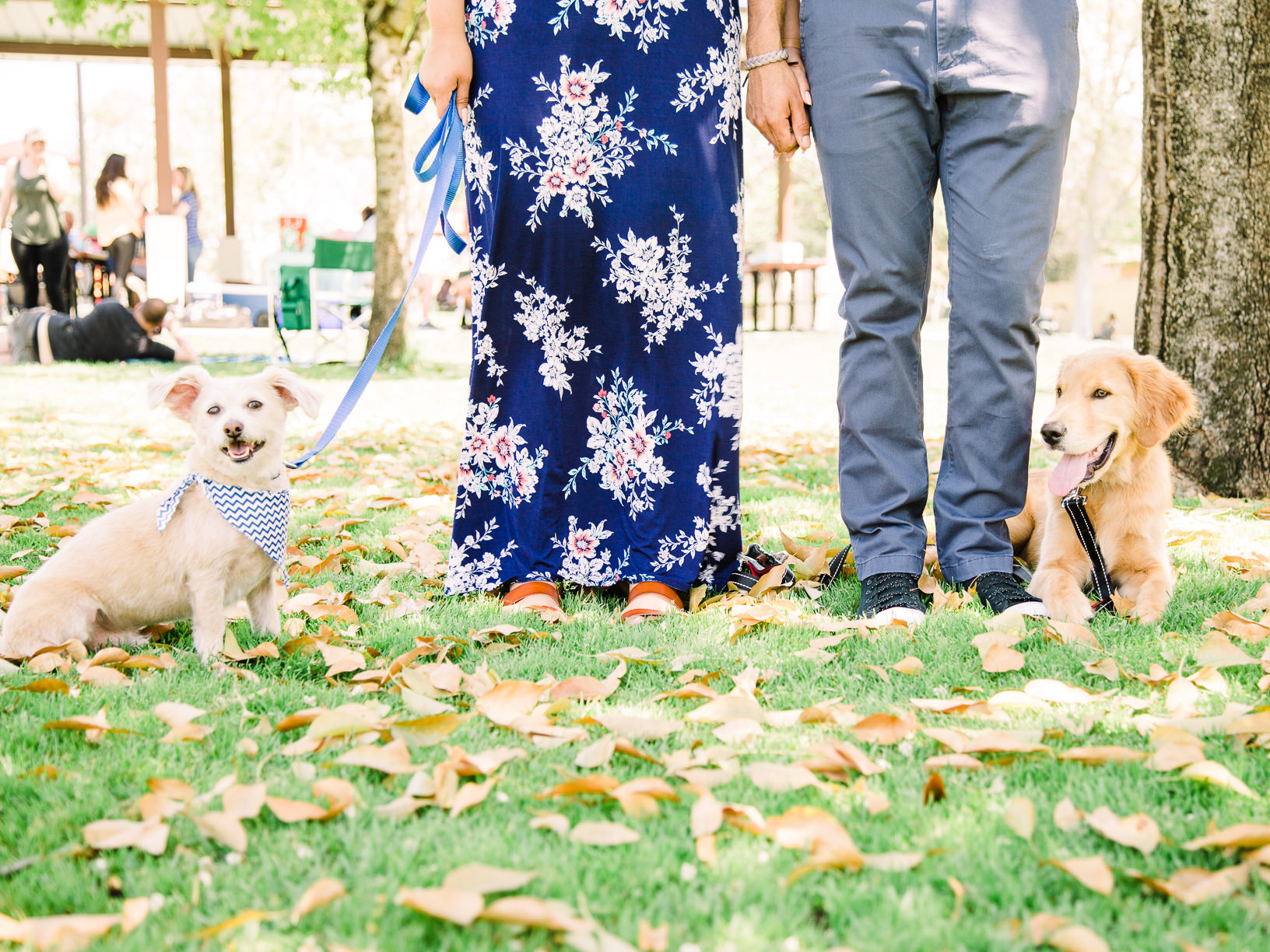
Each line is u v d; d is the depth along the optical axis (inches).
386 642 97.4
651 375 113.7
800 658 91.5
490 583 115.4
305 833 59.8
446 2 110.0
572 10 106.3
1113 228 1561.3
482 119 110.1
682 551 113.7
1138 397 108.6
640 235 110.2
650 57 107.4
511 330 113.9
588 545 116.7
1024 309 104.7
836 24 103.8
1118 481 111.3
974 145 103.2
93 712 79.4
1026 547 132.9
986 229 103.2
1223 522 149.2
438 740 72.5
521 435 115.1
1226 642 86.4
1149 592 105.3
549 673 88.9
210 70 1672.0
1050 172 103.1
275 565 103.2
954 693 82.1
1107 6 1057.5
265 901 52.8
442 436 259.4
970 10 99.6
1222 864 55.5
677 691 81.0
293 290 497.4
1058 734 71.6
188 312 636.7
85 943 48.9
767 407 325.7
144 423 273.4
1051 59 100.6
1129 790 63.1
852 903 51.8
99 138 1690.5
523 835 59.3
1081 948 47.0
